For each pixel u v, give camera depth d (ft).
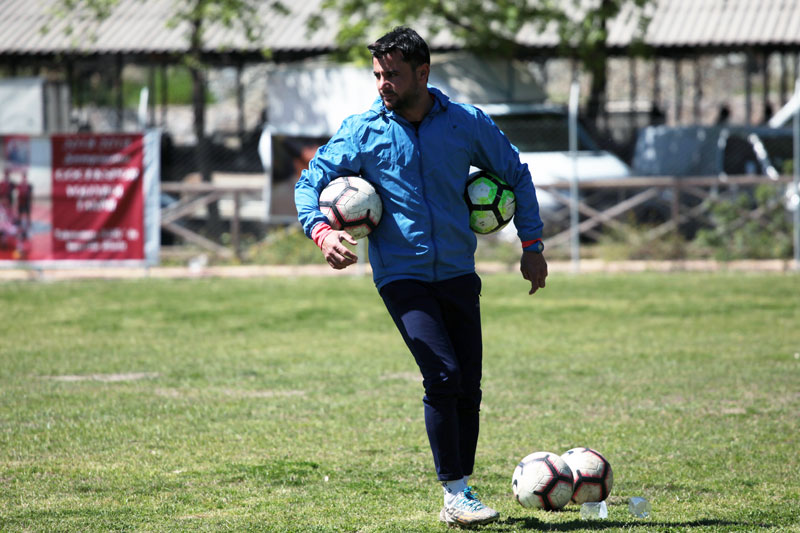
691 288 126.52
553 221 160.15
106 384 72.13
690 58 246.68
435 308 40.55
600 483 42.42
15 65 225.97
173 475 48.29
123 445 54.39
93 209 139.03
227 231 175.52
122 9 220.64
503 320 103.50
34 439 55.52
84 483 46.73
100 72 272.72
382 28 176.14
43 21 220.02
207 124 331.77
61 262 139.54
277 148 157.28
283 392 69.36
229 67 251.19
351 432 57.57
